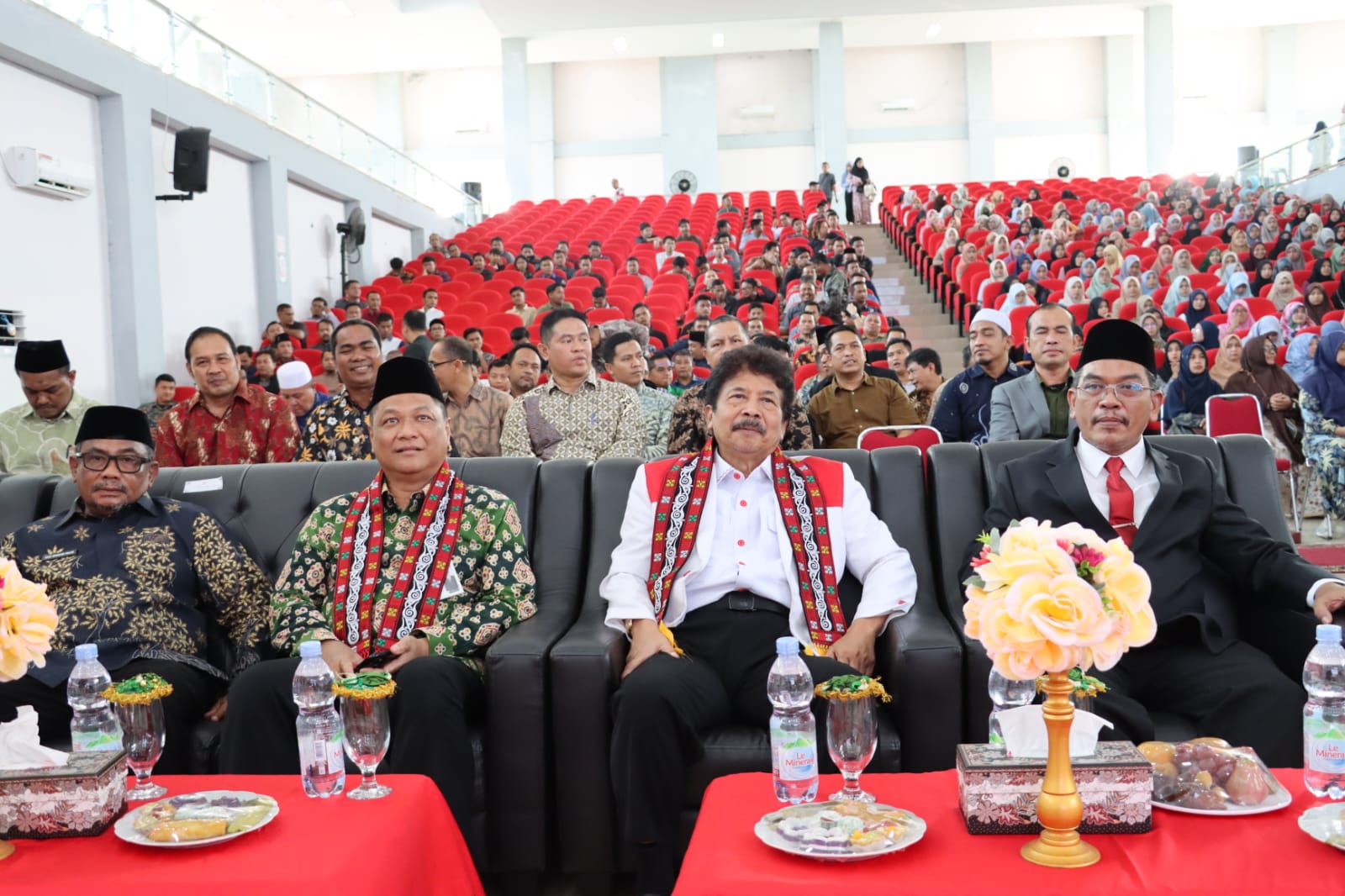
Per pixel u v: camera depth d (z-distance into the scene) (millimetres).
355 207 13031
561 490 3059
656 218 17344
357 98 20672
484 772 2529
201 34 9766
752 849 1619
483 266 13633
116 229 8523
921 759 2463
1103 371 2727
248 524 3141
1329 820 1586
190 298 9727
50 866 1654
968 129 20578
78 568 2826
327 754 1909
